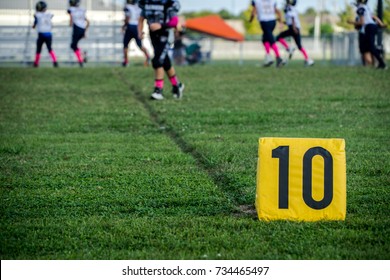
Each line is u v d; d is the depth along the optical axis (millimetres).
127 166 17109
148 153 18641
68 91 31266
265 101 27969
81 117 24922
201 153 18406
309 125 23219
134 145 20016
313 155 12539
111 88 32219
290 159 12562
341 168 12547
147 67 42406
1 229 12320
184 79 35125
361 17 40969
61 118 24781
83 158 18156
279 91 30594
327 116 24672
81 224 12562
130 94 30391
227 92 30469
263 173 12602
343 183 12562
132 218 12953
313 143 12609
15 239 11852
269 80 34281
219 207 13641
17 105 27547
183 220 12734
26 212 13367
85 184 15391
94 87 32562
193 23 72000
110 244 11617
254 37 100562
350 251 11227
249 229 12195
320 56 80562
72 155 18562
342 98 28469
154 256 11062
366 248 11352
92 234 12070
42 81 34469
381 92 30078
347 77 35062
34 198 14305
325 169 12523
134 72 38250
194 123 23469
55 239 11859
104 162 17609
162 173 16312
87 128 23016
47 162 17688
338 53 55438
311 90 30766
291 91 30578
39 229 12352
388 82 33219
